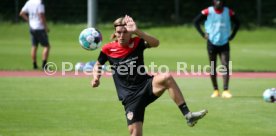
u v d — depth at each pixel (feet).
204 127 94.12
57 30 358.64
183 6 424.87
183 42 342.85
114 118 101.40
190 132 90.07
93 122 97.60
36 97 125.39
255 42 354.13
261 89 145.59
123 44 73.20
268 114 106.11
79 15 399.24
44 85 147.33
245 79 170.40
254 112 108.17
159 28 374.63
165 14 419.33
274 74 185.16
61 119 99.86
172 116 103.81
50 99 122.62
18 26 360.28
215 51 129.59
